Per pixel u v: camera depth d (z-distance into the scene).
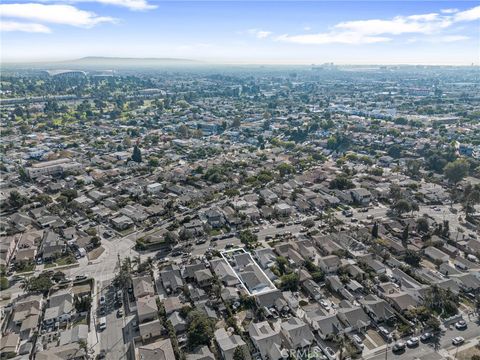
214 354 89.94
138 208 173.75
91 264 130.50
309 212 176.12
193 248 142.12
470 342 94.75
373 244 141.88
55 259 133.62
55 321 101.94
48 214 167.75
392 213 175.12
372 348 93.19
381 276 123.38
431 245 142.50
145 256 135.62
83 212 173.12
